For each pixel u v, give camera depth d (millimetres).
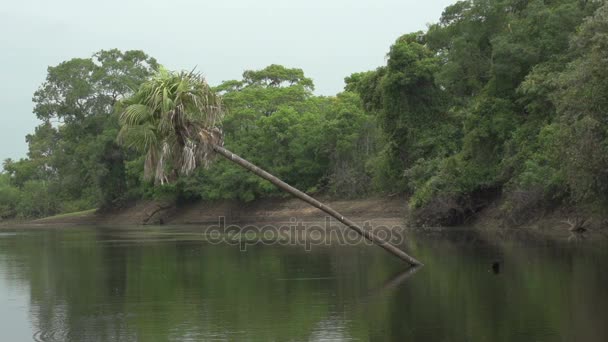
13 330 17281
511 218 48594
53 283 26234
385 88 57531
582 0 48719
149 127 22969
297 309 19359
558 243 35781
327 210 25672
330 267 29016
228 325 17328
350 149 67625
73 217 94500
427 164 54844
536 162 45469
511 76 49312
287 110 71562
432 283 23312
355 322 17281
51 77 88375
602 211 36531
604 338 14625
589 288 20859
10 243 50750
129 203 92000
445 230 49281
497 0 52406
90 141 87562
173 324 17625
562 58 46250
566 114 33125
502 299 19625
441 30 59031
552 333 15203
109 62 87938
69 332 16953
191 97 23047
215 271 28594
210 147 23547
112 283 25797
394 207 60062
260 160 71812
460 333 15539
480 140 50031
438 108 57781
